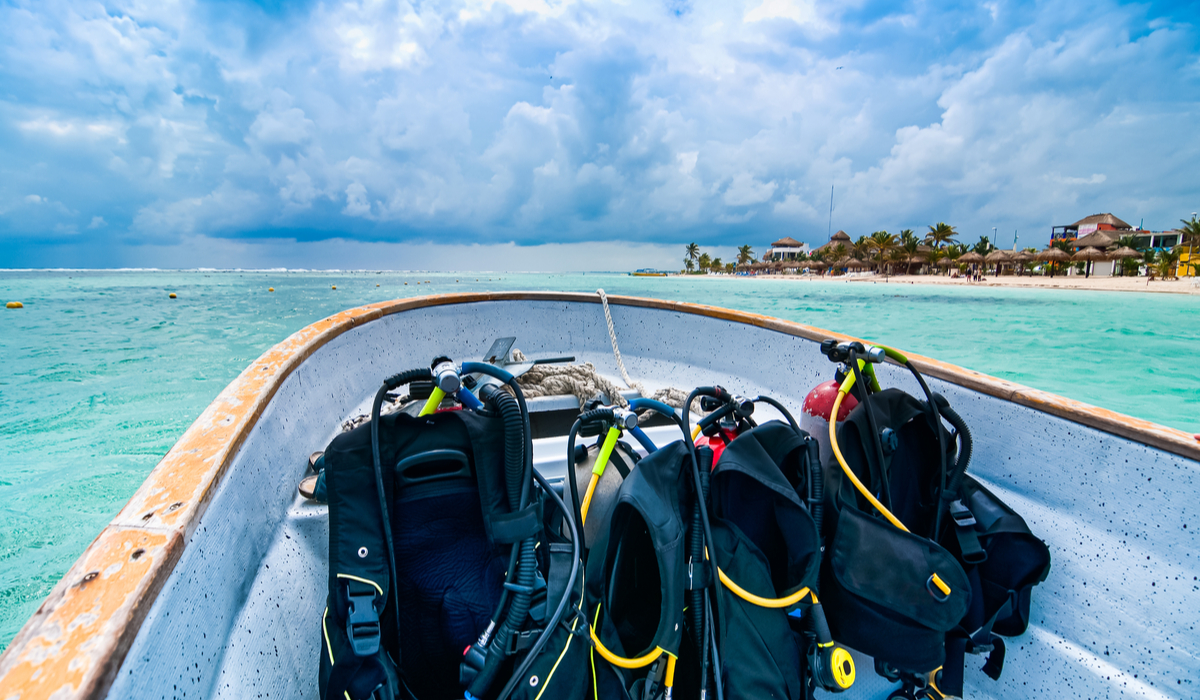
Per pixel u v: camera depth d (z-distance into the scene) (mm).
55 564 3152
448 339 3127
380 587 861
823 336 2312
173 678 712
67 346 12438
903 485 1384
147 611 649
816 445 1275
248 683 912
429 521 945
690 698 1070
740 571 1090
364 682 823
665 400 2295
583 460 1428
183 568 774
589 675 1028
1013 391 1485
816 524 1182
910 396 1396
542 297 3459
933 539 1280
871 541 1177
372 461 896
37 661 537
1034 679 1273
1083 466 1330
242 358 10742
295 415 1557
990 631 1245
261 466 1219
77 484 4328
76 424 6051
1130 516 1234
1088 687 1192
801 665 1118
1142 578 1189
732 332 2865
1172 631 1128
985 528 1275
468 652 884
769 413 2309
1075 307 28922
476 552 972
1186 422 7812
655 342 3197
